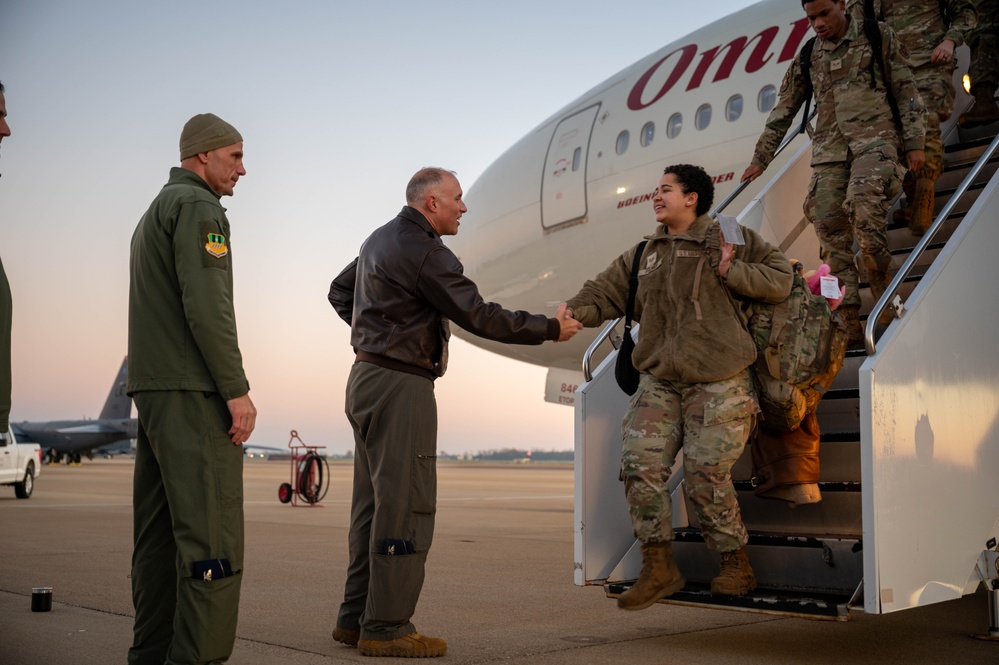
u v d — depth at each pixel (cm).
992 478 369
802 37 930
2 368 237
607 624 433
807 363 337
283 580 571
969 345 364
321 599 497
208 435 277
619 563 396
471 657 355
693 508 387
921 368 335
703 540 388
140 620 295
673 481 414
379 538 351
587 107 1192
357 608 375
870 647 377
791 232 507
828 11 442
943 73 504
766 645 382
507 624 432
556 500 1859
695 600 350
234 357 277
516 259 1270
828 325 342
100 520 1070
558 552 770
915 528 323
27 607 455
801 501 351
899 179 429
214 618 270
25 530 927
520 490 2483
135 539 297
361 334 359
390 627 353
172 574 296
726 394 340
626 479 352
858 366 415
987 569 360
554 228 1195
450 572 631
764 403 345
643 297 359
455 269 350
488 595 523
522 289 1271
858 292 440
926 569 327
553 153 1212
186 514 273
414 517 352
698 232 355
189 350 279
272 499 1797
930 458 334
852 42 439
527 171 1262
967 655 361
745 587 347
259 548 771
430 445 356
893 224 519
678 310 346
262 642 381
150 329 281
